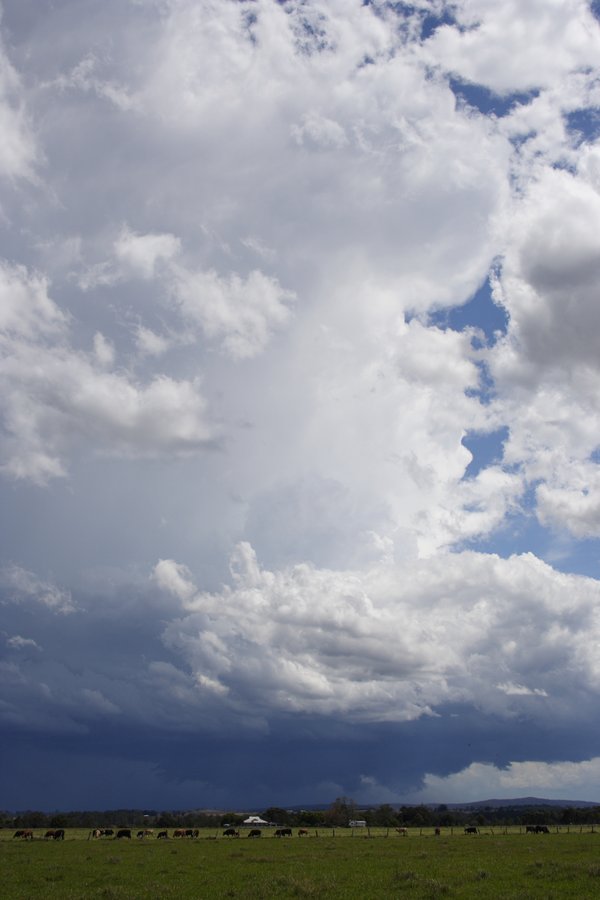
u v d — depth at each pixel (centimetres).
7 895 3412
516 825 17425
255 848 7175
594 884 3412
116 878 4122
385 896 3144
